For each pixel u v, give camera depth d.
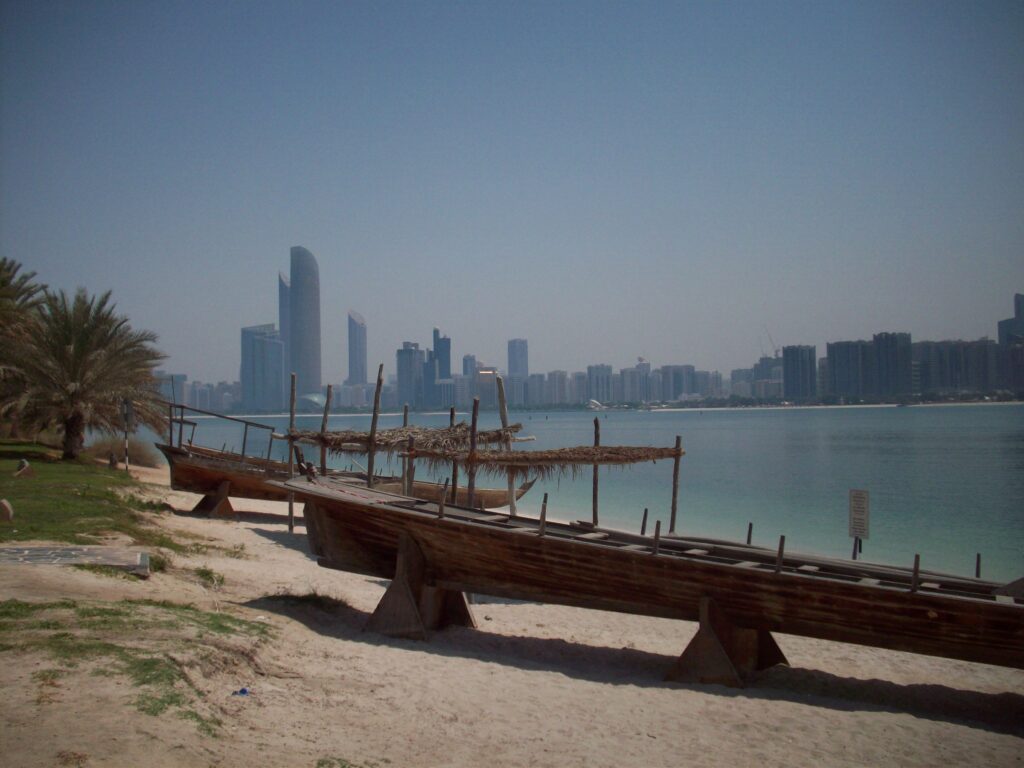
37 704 6.32
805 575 9.73
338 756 6.63
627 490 41.06
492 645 11.80
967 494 36.16
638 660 11.54
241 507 28.66
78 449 33.84
